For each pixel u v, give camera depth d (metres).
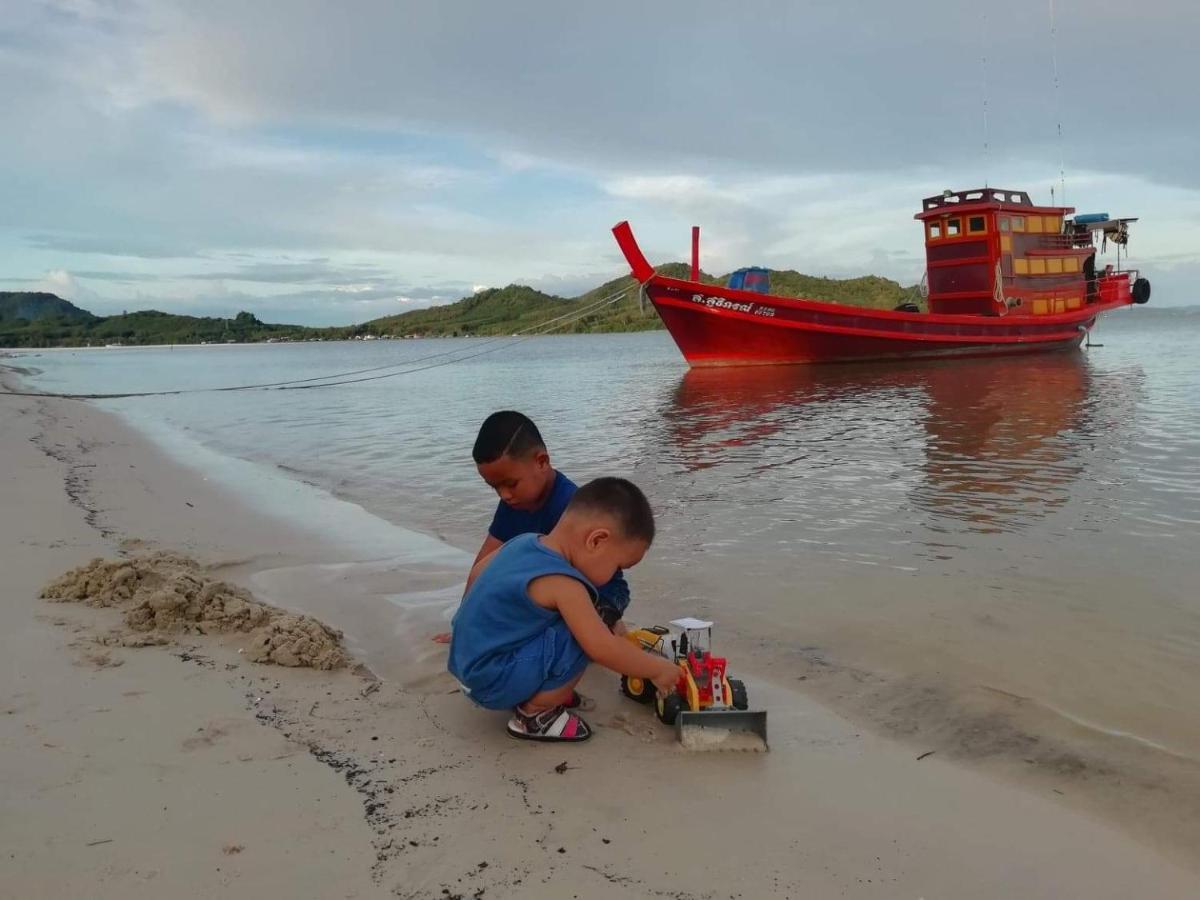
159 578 4.73
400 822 2.50
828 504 7.53
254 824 2.43
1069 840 2.50
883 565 5.58
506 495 3.97
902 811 2.65
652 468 9.83
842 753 3.07
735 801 2.70
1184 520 6.51
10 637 3.90
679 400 19.19
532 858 2.33
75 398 24.19
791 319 27.44
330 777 2.75
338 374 41.97
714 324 28.08
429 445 12.66
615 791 2.75
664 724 3.30
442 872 2.25
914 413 14.86
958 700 3.53
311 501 8.33
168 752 2.85
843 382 22.45
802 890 2.22
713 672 3.30
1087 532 6.26
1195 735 3.19
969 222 28.28
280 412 19.31
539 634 3.11
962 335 27.84
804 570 5.51
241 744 2.95
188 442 13.80
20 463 10.29
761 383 23.39
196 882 2.14
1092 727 3.26
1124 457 9.42
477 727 3.23
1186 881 2.30
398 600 4.98
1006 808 2.68
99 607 4.37
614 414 16.59
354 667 3.81
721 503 7.71
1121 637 4.21
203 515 7.52
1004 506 7.20
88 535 6.27
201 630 4.09
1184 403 14.66
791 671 3.88
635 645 3.42
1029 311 29.12
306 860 2.27
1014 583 5.12
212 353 114.00
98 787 2.59
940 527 6.56
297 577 5.46
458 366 48.62
